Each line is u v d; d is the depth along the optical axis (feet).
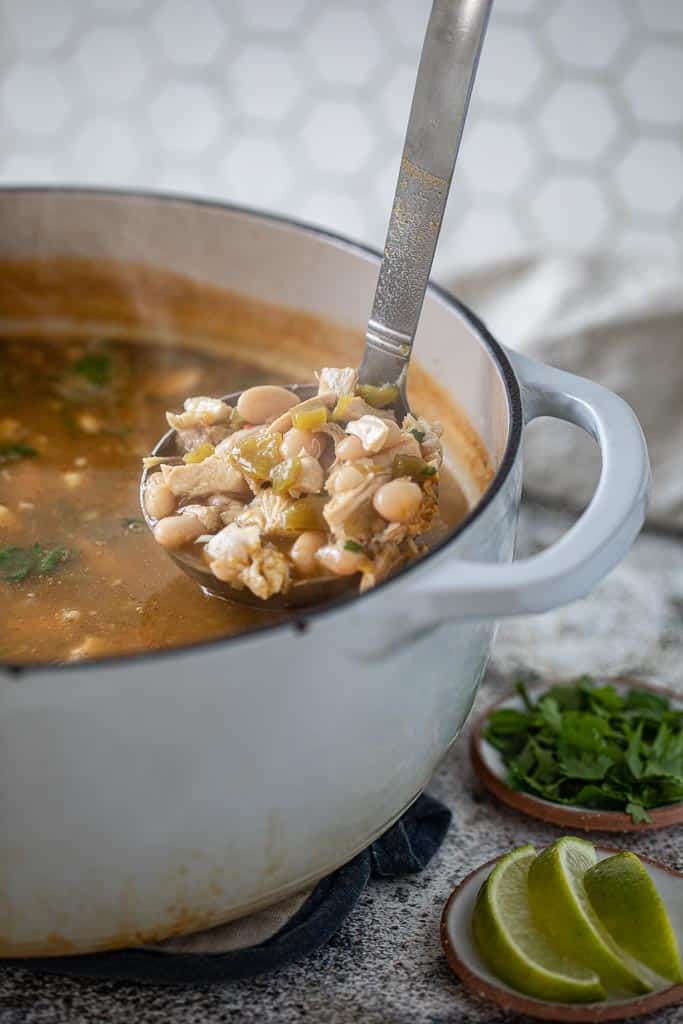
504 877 1.66
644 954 1.58
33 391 2.10
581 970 1.57
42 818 1.38
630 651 2.14
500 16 3.01
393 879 1.77
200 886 1.48
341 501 1.56
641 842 1.82
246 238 2.07
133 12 3.21
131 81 3.30
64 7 3.23
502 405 1.67
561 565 1.41
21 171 3.45
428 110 1.60
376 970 1.65
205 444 1.73
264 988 1.62
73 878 1.43
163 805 1.39
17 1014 1.58
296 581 1.57
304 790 1.45
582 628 2.18
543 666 2.11
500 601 1.39
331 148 3.27
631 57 2.97
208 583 1.65
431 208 1.64
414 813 1.82
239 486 1.67
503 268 2.58
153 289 2.17
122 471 1.95
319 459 1.65
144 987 1.62
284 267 2.07
